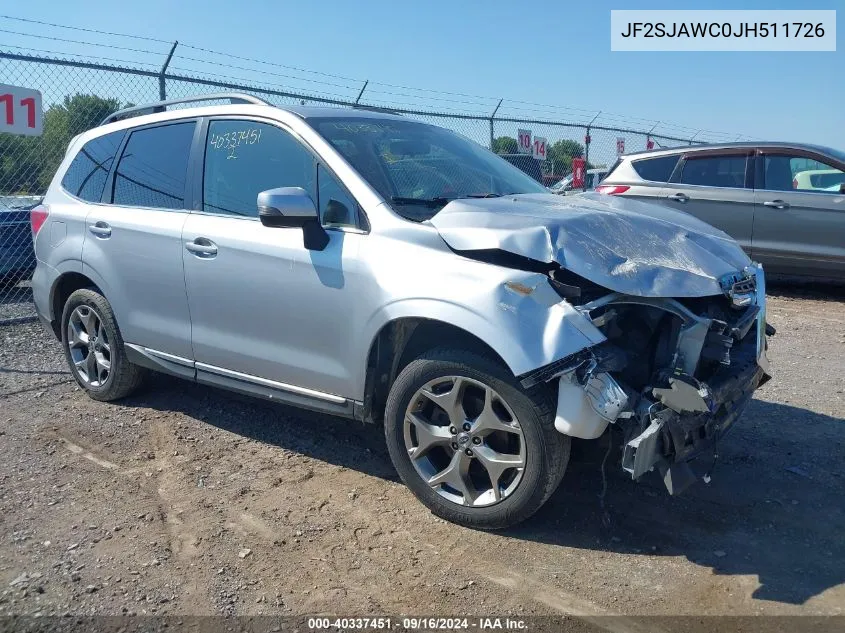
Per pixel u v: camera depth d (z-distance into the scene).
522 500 3.31
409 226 3.55
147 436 4.64
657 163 9.83
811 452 4.42
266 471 4.16
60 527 3.54
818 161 8.88
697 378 3.37
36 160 8.54
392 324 3.54
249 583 3.12
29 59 7.73
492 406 3.34
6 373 5.92
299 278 3.84
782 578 3.16
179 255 4.39
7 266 8.75
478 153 4.80
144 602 2.99
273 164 4.14
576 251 3.21
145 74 8.61
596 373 3.06
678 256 3.48
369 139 4.18
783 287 9.83
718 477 4.08
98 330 5.16
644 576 3.18
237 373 4.29
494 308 3.17
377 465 4.24
